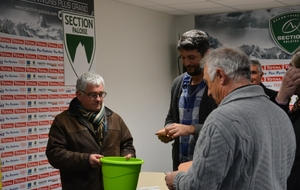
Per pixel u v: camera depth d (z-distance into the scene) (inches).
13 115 160.1
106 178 88.0
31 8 167.8
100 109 110.7
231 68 64.6
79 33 191.3
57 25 179.8
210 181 60.2
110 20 216.1
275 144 64.3
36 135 170.1
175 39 276.8
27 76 165.9
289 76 83.6
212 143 60.5
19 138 162.6
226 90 65.8
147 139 248.4
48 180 175.5
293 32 246.7
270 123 64.2
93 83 106.7
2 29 155.9
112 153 110.1
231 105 63.0
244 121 61.3
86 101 107.6
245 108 62.6
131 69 233.1
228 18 260.4
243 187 61.2
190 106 100.7
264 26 252.5
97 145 108.0
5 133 156.8
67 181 105.8
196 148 63.9
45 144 174.1
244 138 60.6
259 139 61.6
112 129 111.7
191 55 94.6
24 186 164.7
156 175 118.3
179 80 106.1
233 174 61.4
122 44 225.6
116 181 86.1
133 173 86.2
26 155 165.6
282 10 247.9
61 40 181.8
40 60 171.9
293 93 84.3
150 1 223.9
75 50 189.2
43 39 173.3
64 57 183.2
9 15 158.7
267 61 252.8
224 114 61.7
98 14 207.2
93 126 109.3
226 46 69.2
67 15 184.9
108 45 214.4
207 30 266.2
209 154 60.4
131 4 231.6
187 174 64.3
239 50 67.1
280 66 250.2
